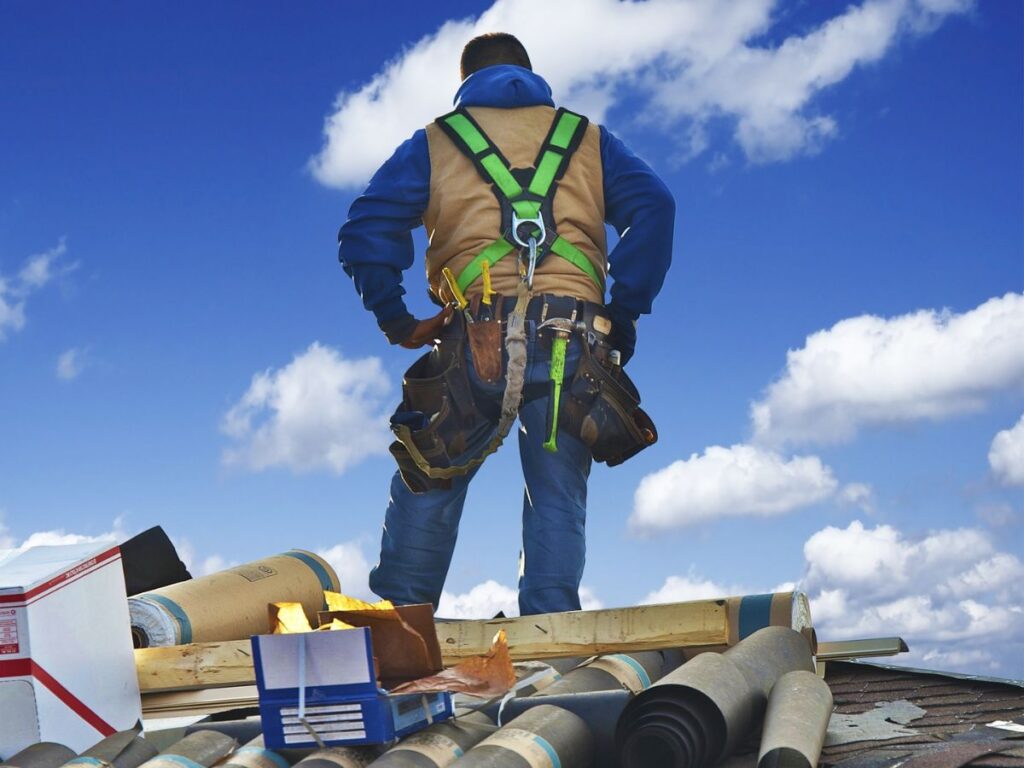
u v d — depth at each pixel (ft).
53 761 9.48
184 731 10.80
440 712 9.48
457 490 14.88
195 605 14.07
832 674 13.58
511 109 14.94
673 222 14.88
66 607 10.65
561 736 9.21
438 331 14.78
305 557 17.13
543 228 14.26
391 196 14.76
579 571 14.51
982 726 10.05
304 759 8.69
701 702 9.21
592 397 14.37
